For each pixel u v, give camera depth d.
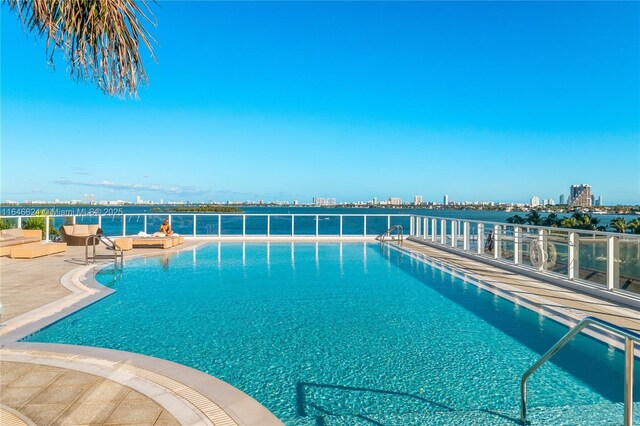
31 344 4.21
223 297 6.84
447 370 3.88
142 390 3.11
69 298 6.36
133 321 5.40
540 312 5.75
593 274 6.82
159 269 9.72
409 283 8.07
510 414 3.02
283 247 14.68
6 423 2.56
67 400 2.91
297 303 6.45
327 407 3.14
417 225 16.70
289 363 4.02
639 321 5.09
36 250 10.75
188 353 4.25
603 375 3.75
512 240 9.48
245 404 2.91
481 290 7.37
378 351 4.37
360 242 16.59
